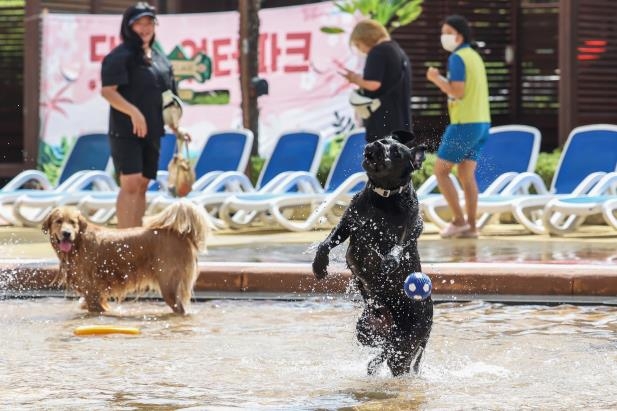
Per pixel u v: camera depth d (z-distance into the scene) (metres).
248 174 20.42
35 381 7.00
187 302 9.85
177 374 7.23
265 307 10.05
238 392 6.70
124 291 9.91
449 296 10.45
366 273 7.18
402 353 7.10
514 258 11.94
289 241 14.37
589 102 20.64
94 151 19.17
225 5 27.11
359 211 7.00
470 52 14.06
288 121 21.66
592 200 14.72
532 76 24.38
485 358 7.71
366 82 13.20
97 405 6.34
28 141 22.88
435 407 6.29
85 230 9.87
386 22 22.14
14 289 11.14
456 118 14.06
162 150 18.61
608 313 9.55
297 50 21.53
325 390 6.76
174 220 9.80
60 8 23.33
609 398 6.50
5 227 16.89
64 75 22.41
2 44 26.59
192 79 22.02
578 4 20.47
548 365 7.47
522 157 16.89
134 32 12.47
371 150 6.68
